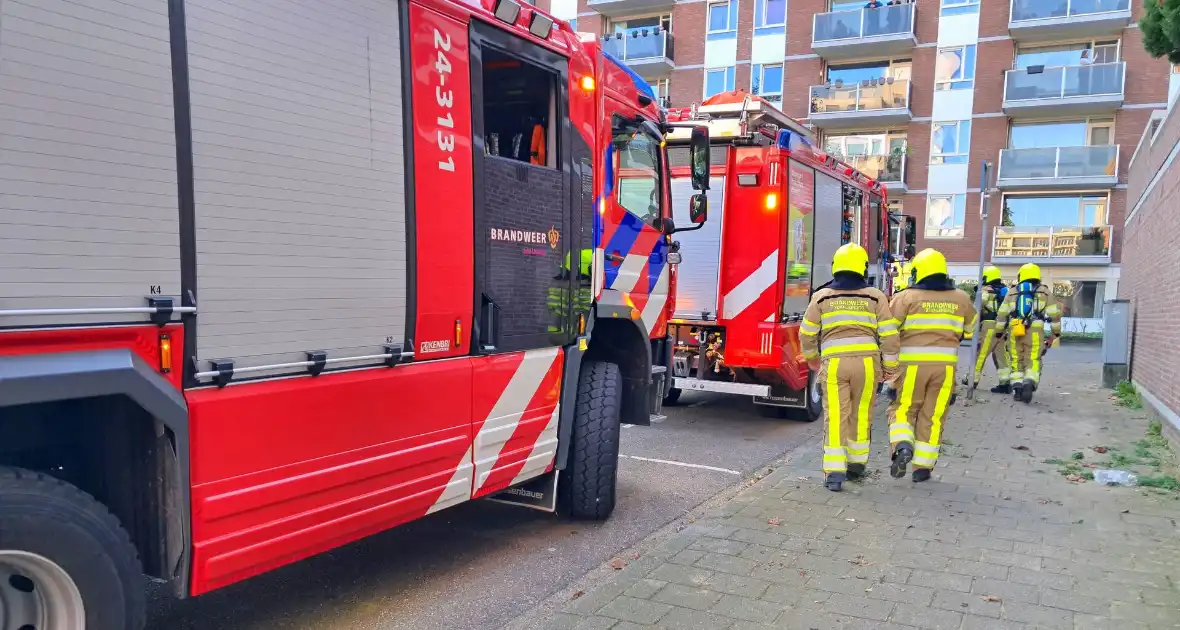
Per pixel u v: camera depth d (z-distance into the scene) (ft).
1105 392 38.22
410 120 11.39
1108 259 86.33
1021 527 16.61
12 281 6.95
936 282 20.06
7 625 7.83
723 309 27.45
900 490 19.65
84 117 7.43
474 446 13.11
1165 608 12.47
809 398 29.30
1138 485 20.10
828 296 19.70
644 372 18.83
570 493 16.97
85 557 7.86
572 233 15.61
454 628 11.98
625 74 18.10
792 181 27.20
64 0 7.27
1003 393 37.47
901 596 12.91
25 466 8.83
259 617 12.30
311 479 10.02
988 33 90.74
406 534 16.43
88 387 7.45
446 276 12.16
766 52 99.86
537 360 14.70
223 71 8.71
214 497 8.85
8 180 6.89
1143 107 85.56
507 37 13.52
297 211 9.66
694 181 20.54
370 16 10.70
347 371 10.55
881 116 93.61
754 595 12.90
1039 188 89.76
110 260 7.68
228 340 8.87
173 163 8.22
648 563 14.37
